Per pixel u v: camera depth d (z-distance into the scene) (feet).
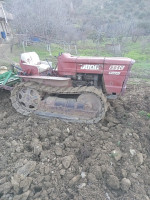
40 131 16.58
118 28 82.74
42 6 81.87
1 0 84.79
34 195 12.10
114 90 17.54
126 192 12.33
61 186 12.57
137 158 14.30
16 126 17.72
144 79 31.89
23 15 71.87
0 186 12.42
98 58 17.03
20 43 57.57
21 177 12.73
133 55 53.26
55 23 73.05
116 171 13.62
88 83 18.39
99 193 12.12
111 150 14.90
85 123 17.69
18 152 14.83
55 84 17.95
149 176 13.44
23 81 19.42
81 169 13.65
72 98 18.35
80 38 75.36
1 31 66.03
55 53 52.54
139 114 19.67
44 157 14.21
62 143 15.46
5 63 35.55
